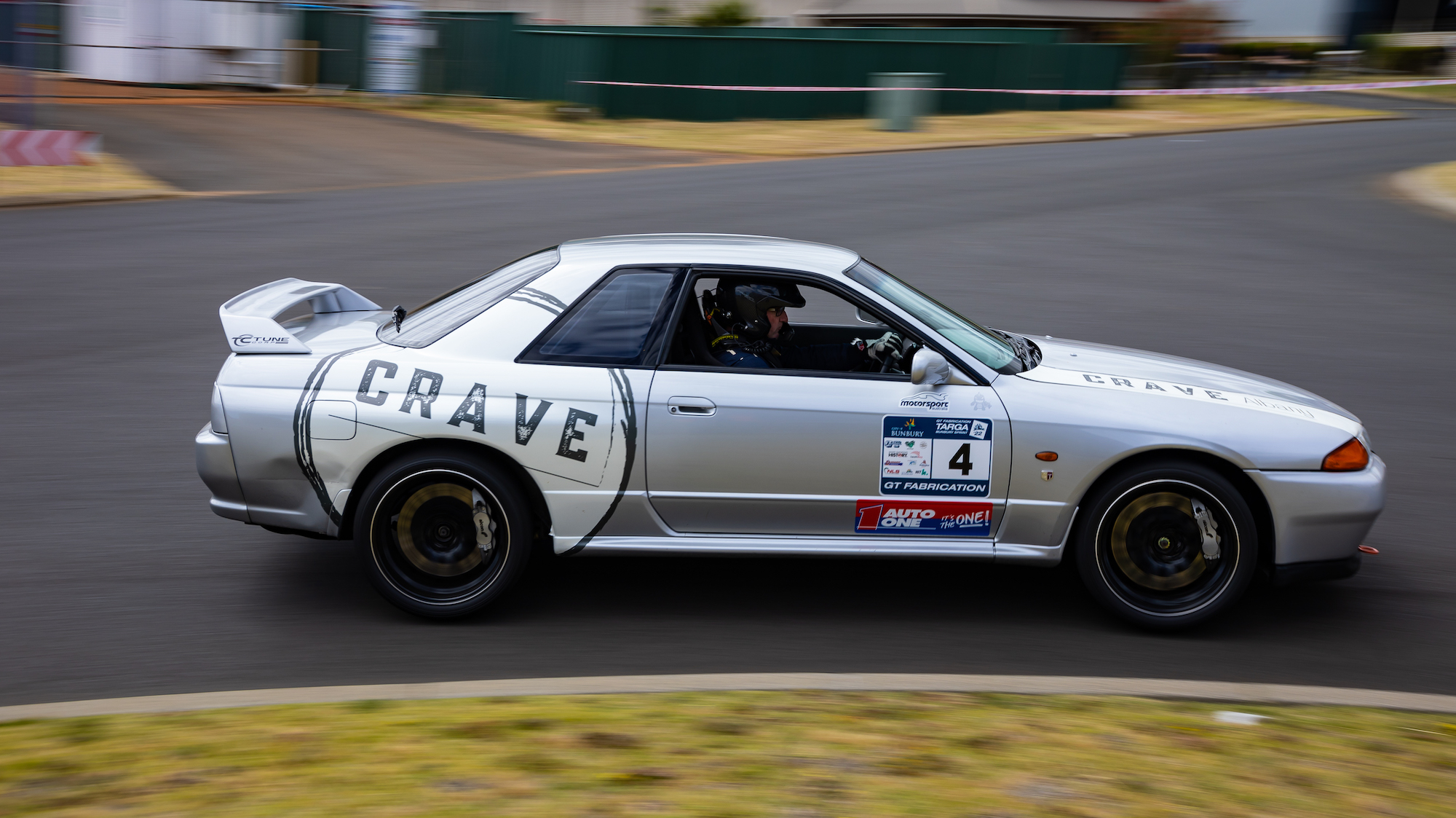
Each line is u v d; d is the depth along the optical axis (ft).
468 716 11.84
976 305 33.22
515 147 68.59
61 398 23.80
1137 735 11.73
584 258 15.25
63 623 14.61
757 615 15.31
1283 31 146.61
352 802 10.01
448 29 87.45
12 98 63.98
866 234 43.21
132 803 10.00
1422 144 76.43
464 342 14.69
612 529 14.74
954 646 14.53
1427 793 10.73
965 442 14.52
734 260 15.21
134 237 40.65
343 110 81.00
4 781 10.41
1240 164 65.57
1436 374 27.68
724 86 83.92
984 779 10.62
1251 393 15.60
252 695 12.45
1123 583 14.96
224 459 14.49
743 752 11.05
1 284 33.37
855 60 86.89
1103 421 14.51
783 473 14.53
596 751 11.01
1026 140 75.87
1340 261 40.91
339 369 14.53
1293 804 10.41
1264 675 13.96
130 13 83.66
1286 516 14.55
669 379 14.52
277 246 39.37
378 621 14.90
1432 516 19.25
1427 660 14.46
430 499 14.57
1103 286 36.24
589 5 114.11
